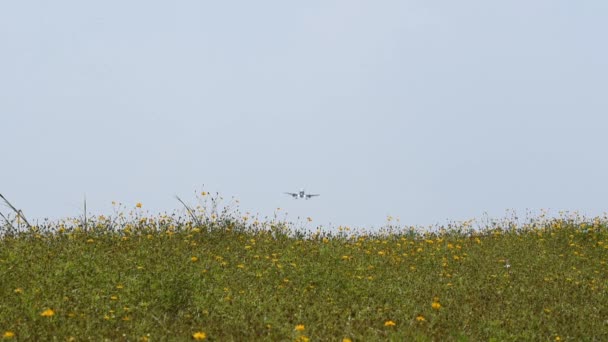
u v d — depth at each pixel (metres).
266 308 32.72
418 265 48.88
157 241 49.00
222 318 31.42
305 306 33.72
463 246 58.88
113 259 41.69
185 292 34.91
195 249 47.59
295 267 43.03
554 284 43.78
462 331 31.28
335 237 58.75
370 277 41.38
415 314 33.81
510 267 49.53
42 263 39.06
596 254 57.69
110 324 29.70
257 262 44.16
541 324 33.78
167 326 30.05
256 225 58.81
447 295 39.12
